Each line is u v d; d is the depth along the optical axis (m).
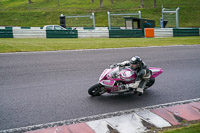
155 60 11.80
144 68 6.48
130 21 26.58
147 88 7.86
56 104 6.25
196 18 43.38
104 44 16.69
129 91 6.81
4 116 5.48
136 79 6.43
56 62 10.75
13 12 44.91
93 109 6.02
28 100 6.44
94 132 4.86
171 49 15.24
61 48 14.34
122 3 53.34
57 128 4.99
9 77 8.37
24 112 5.71
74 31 21.41
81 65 10.38
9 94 6.82
